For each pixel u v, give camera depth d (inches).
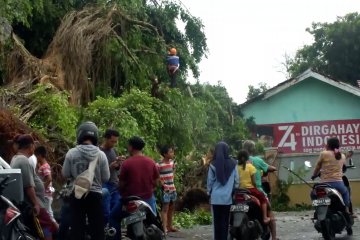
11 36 650.8
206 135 794.8
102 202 372.2
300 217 733.3
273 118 1304.1
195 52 882.1
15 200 341.4
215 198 422.9
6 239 300.7
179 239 519.8
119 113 612.7
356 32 1619.1
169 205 564.7
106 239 398.3
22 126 536.1
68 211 362.6
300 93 1299.2
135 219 378.6
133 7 757.9
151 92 717.9
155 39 775.7
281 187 932.0
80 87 674.2
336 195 458.9
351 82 1651.1
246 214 424.5
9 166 377.4
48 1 763.4
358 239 491.8
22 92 621.9
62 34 687.1
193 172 749.9
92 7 740.0
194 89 850.1
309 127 1295.5
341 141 1286.9
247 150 445.4
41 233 373.4
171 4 854.5
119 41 703.1
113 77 724.7
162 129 683.4
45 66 664.4
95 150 366.9
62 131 592.4
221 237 427.5
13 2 645.3
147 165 406.0
